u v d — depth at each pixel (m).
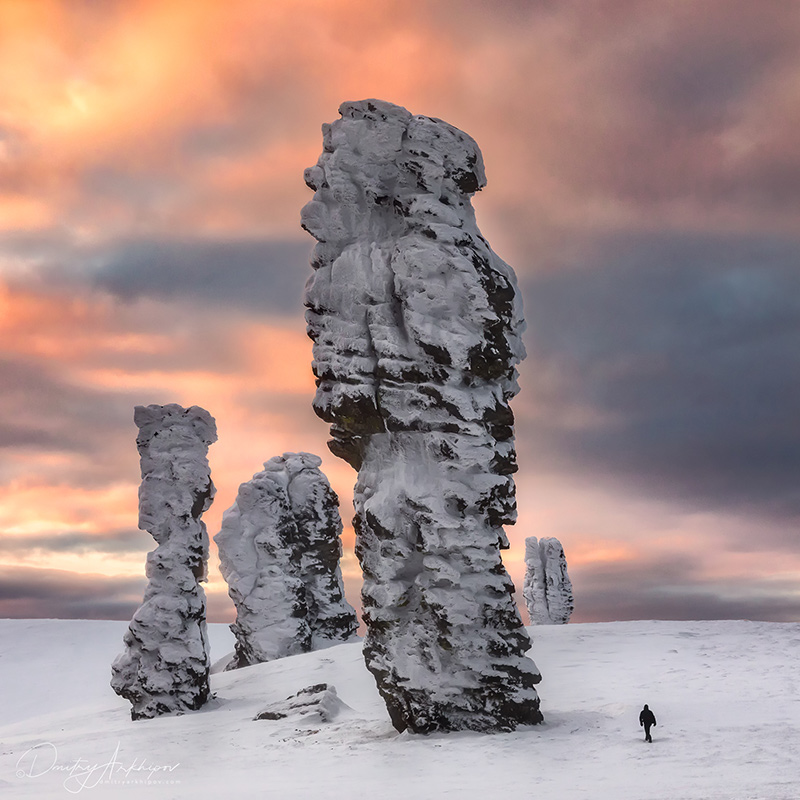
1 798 16.78
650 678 28.48
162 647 34.31
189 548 36.34
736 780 13.81
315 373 24.75
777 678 26.69
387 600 22.55
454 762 18.06
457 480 22.98
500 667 21.84
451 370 23.25
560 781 15.09
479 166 25.22
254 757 21.58
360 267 24.31
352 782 16.77
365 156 24.88
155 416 37.62
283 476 50.94
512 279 24.98
